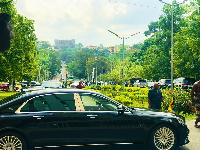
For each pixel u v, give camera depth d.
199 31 38.53
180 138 7.04
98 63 149.88
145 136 6.88
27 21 48.16
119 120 6.75
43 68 138.75
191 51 40.16
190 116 14.16
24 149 6.22
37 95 6.50
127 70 77.38
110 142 6.71
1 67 33.09
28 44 46.06
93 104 6.84
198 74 41.53
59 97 6.61
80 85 24.27
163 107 15.31
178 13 56.00
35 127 6.29
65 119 6.47
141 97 22.80
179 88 16.92
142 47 91.12
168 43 56.22
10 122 6.16
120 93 29.58
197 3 39.00
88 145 6.61
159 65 55.09
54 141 6.41
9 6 32.03
